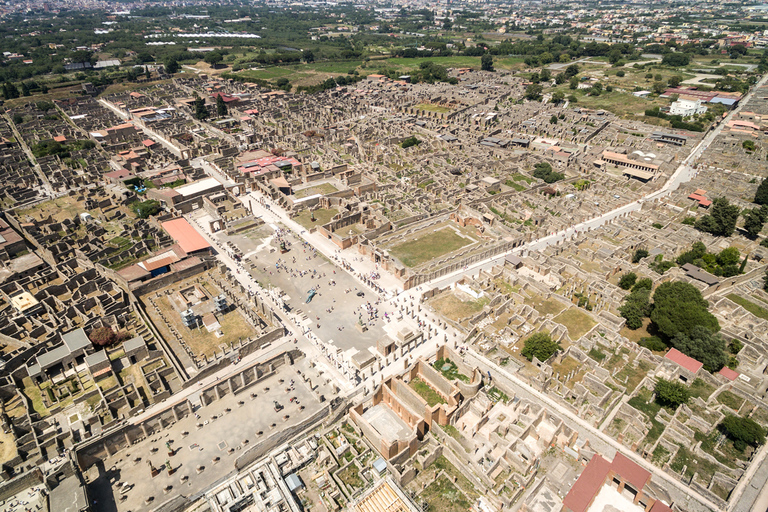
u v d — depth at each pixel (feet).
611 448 308.40
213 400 346.54
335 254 535.60
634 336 402.72
